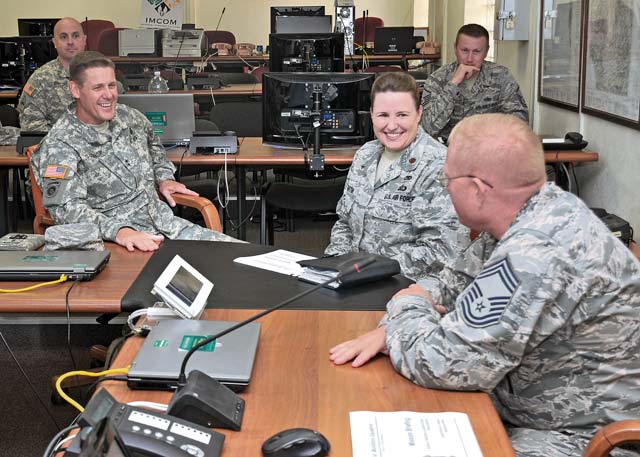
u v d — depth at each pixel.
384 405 1.36
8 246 2.29
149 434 1.16
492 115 1.44
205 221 3.16
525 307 1.34
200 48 7.81
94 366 2.87
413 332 1.48
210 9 11.04
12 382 2.99
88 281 2.05
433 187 2.48
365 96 3.84
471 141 1.41
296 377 1.47
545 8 4.88
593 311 1.39
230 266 2.21
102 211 3.03
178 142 3.96
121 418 1.19
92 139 2.97
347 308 1.85
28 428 2.63
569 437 1.48
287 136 3.91
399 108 2.52
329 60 4.66
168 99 3.89
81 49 4.86
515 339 1.34
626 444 1.40
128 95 3.88
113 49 8.23
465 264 1.75
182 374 1.36
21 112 4.88
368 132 3.88
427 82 4.62
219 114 5.08
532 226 1.39
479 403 1.37
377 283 2.06
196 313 1.71
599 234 1.40
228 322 1.65
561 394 1.47
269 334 1.67
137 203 3.07
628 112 3.46
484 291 1.38
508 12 5.31
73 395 2.84
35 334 3.49
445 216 2.41
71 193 2.80
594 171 3.97
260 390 1.41
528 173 1.39
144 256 2.32
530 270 1.35
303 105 3.86
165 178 3.33
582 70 4.11
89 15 10.73
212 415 1.26
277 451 1.18
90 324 3.58
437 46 9.16
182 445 1.17
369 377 1.47
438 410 1.34
